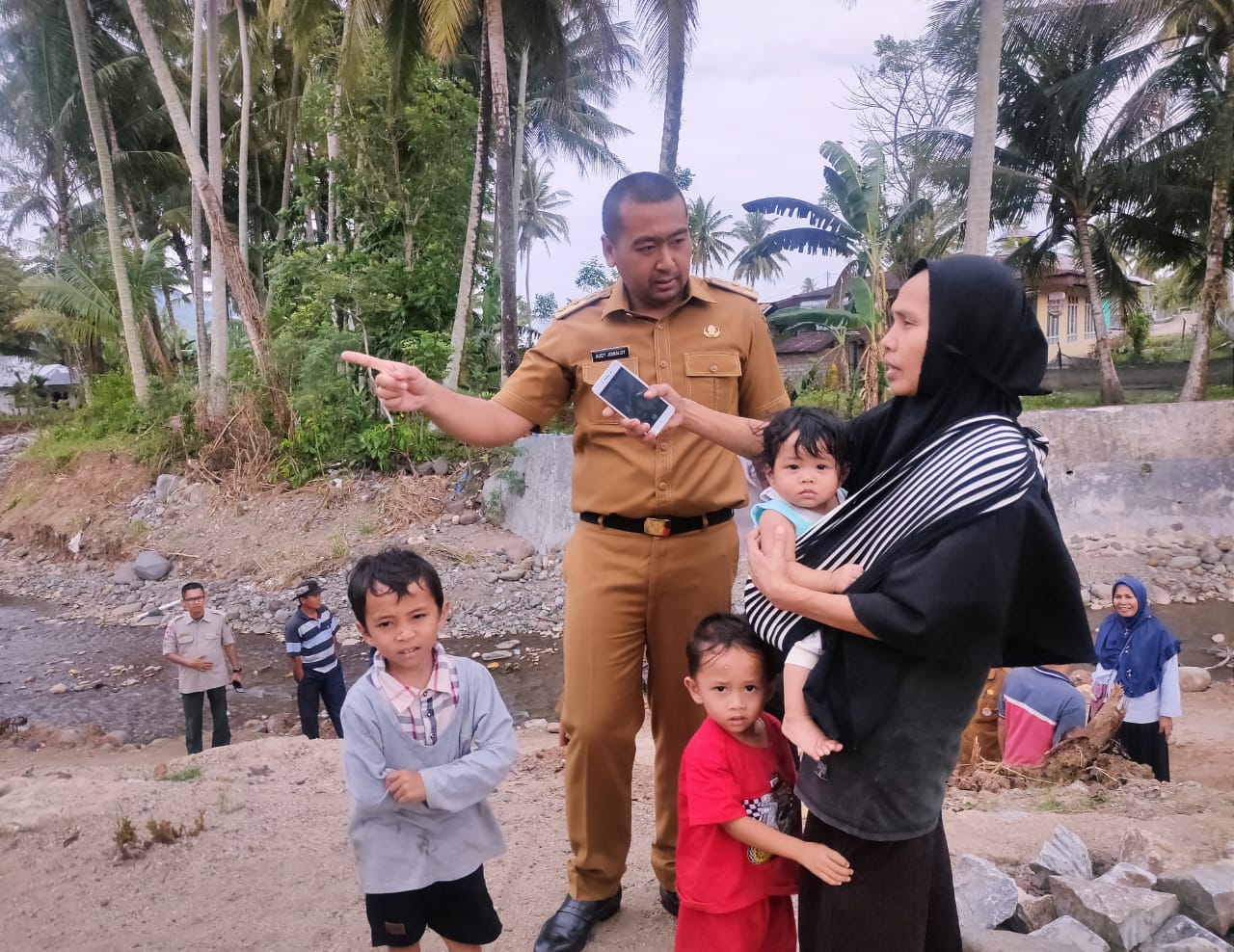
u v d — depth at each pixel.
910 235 20.55
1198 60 18.48
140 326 24.36
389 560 2.35
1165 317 38.66
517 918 3.16
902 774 1.88
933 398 1.90
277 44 25.39
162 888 3.42
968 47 15.96
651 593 2.81
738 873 2.26
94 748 8.97
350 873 3.53
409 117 16.64
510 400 2.83
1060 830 3.34
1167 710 5.77
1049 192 20.81
